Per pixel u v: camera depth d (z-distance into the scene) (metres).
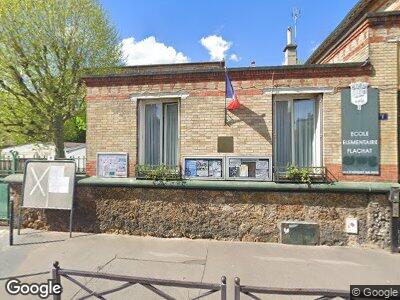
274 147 6.27
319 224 5.95
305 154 6.41
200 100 6.42
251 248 5.77
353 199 5.86
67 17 11.99
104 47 13.12
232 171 6.24
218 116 6.35
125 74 6.67
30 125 12.84
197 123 6.43
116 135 6.77
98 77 6.79
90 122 6.88
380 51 5.78
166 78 6.55
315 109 6.35
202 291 4.20
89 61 12.71
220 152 6.32
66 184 6.48
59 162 6.58
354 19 6.94
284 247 5.82
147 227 6.49
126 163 6.67
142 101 6.83
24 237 6.37
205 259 5.25
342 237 5.88
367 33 5.86
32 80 12.11
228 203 6.24
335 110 5.98
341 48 7.39
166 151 6.88
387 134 5.77
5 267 4.97
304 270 4.81
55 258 5.31
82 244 5.96
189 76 6.45
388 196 5.62
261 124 6.20
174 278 4.57
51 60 12.13
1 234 6.55
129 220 6.57
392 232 5.55
